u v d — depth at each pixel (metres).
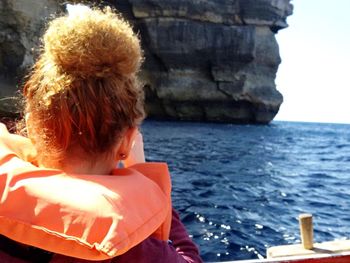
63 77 0.90
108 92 0.91
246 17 41.44
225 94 41.69
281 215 7.75
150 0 39.28
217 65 41.22
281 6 42.28
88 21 0.94
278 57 42.97
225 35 40.91
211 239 6.00
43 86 0.91
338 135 44.00
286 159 18.30
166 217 0.99
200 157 16.66
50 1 24.61
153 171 1.04
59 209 0.81
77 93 0.89
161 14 39.75
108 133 0.92
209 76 41.72
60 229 0.79
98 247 0.76
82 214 0.80
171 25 40.06
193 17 40.28
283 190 10.52
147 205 0.88
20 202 0.82
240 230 6.52
